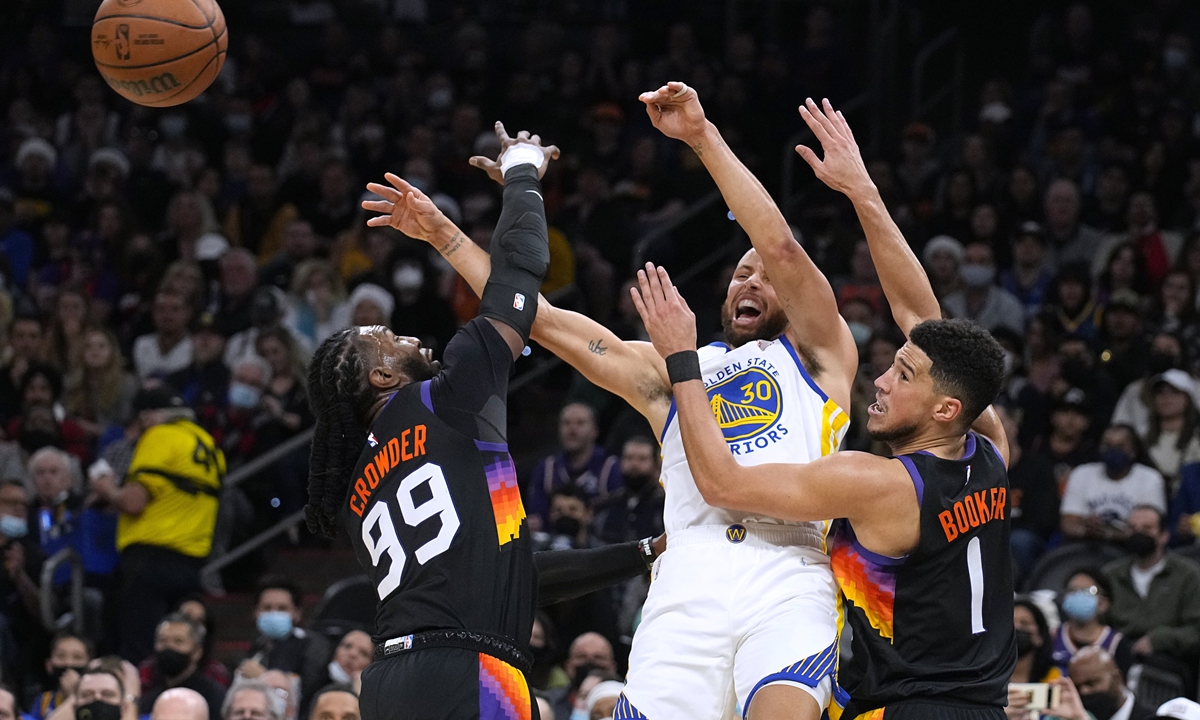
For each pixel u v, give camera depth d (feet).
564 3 57.00
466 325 13.14
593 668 24.85
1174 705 18.63
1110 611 27.40
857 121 49.16
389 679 12.25
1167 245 39.75
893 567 12.74
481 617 12.32
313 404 13.29
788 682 12.75
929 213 43.27
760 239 13.69
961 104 54.85
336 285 39.37
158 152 50.90
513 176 14.05
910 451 13.09
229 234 46.47
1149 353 33.94
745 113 48.19
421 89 51.31
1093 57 50.65
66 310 39.42
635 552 14.61
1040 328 35.42
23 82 54.75
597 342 14.47
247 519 35.37
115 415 38.75
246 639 33.27
